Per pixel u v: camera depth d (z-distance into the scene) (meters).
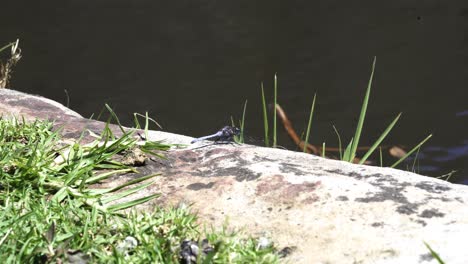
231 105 9.84
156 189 3.92
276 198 3.75
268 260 3.24
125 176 4.04
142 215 3.64
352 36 11.84
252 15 12.88
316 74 10.64
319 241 3.42
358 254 3.31
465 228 3.40
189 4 13.51
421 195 3.72
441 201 3.66
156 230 3.47
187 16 13.00
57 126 4.68
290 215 3.62
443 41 11.47
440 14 12.55
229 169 4.06
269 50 11.49
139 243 3.37
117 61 11.32
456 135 8.83
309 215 3.60
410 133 8.92
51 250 3.19
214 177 3.99
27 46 11.84
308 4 13.34
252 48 11.60
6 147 4.11
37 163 3.99
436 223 3.46
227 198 3.79
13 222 3.43
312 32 12.12
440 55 11.02
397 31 11.98
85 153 4.18
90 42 12.02
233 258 3.23
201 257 3.20
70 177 3.90
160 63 11.25
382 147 8.58
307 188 3.81
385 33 11.94
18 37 12.21
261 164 4.10
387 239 3.38
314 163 4.17
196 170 4.09
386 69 10.70
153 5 13.54
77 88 10.45
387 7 13.01
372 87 10.16
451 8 12.78
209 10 13.22
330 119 9.30
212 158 4.22
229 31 12.31
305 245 3.41
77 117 4.92
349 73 10.59
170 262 3.18
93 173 4.04
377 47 11.44
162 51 11.65
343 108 9.58
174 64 11.19
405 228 3.45
